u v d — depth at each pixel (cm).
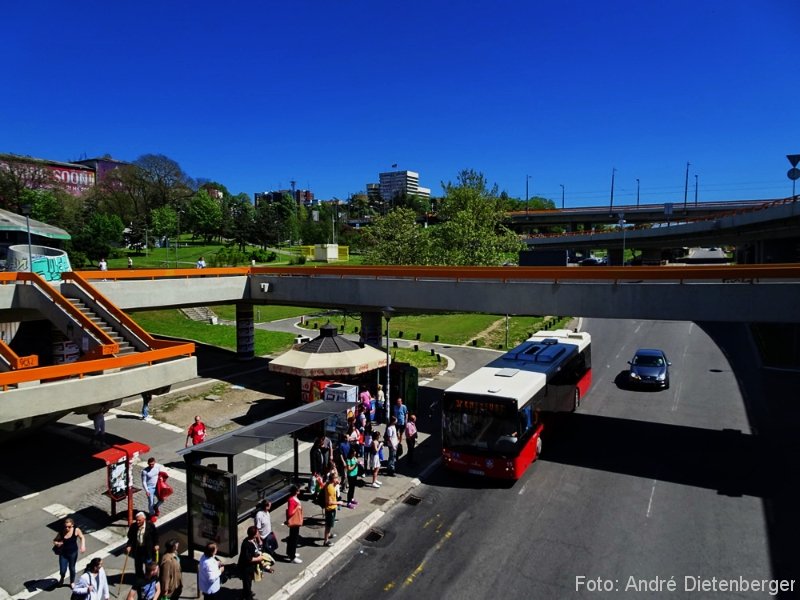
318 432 1980
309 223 11538
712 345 3659
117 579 1119
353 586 1095
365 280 2420
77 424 2094
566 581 1101
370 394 2264
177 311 4894
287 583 1103
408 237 5775
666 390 2619
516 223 10575
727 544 1230
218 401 2441
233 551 1152
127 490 1345
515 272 2078
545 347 2131
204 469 1181
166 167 10719
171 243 10094
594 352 3562
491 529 1320
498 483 1591
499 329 4484
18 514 1400
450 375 2959
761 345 3456
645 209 9312
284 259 8375
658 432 2017
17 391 1305
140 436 1980
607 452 1822
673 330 4272
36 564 1170
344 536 1290
